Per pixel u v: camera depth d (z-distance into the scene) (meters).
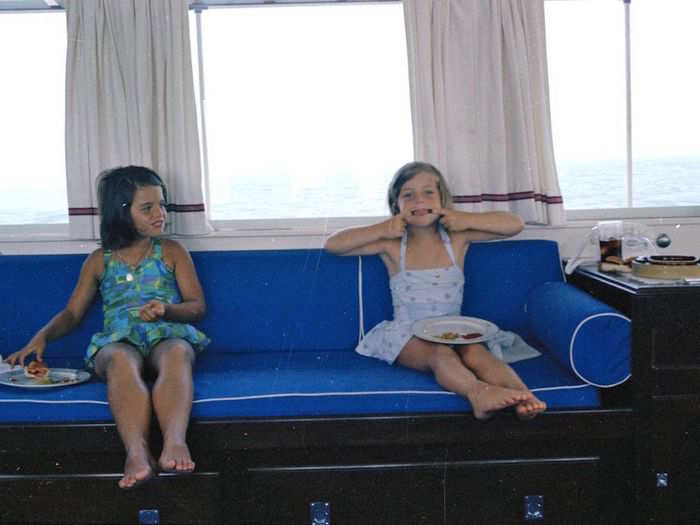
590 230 2.98
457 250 2.71
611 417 2.23
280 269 2.78
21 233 3.12
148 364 2.42
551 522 2.26
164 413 2.13
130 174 2.63
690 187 3.18
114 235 2.61
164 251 2.68
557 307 2.42
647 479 2.26
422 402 2.21
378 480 2.24
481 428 2.21
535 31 2.89
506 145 2.93
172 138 2.91
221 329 2.76
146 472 1.98
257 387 2.27
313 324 2.77
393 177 2.76
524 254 2.79
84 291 2.64
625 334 2.22
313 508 2.24
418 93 2.89
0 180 3.19
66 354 2.74
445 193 2.73
